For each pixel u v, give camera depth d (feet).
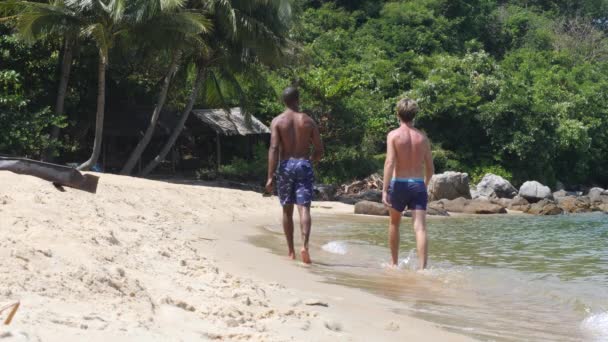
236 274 20.24
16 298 12.19
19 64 79.61
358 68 136.15
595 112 142.10
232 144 109.70
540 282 23.86
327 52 143.84
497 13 198.59
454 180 84.38
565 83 153.48
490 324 16.93
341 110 107.45
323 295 18.60
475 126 125.80
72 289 13.58
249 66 82.79
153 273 17.34
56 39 77.30
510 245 37.78
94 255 17.34
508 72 151.74
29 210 21.49
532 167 124.88
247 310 14.84
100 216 24.89
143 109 96.12
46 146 70.28
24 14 64.34
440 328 15.99
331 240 34.83
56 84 82.53
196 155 111.04
